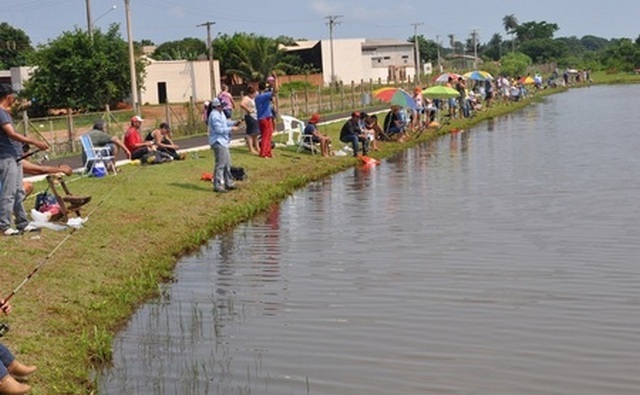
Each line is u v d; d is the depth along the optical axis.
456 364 9.14
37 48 55.09
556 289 11.79
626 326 10.15
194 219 16.64
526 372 8.85
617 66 125.44
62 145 28.64
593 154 27.83
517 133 37.19
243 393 8.62
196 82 74.81
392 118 33.69
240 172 21.14
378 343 9.88
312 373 9.08
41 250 12.56
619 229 15.62
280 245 15.35
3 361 8.20
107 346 9.71
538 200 19.17
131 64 44.06
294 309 11.34
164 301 11.95
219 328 10.66
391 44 121.31
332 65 91.25
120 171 20.92
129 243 14.12
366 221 17.41
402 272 13.04
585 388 8.42
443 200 19.73
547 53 160.62
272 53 88.31
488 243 14.85
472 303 11.27
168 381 8.99
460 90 45.41
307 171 24.23
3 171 12.96
